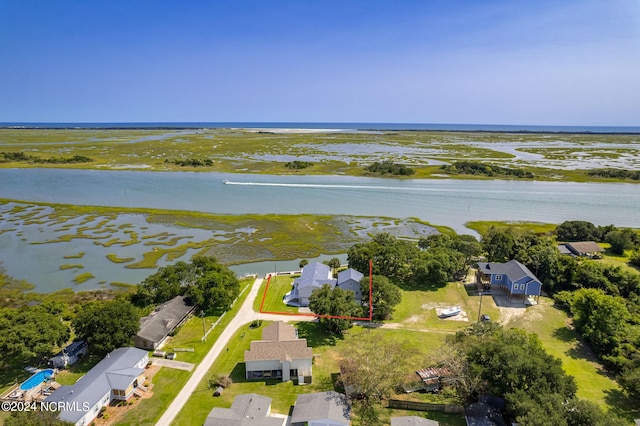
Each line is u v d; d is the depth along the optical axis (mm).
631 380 43438
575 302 59625
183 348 54219
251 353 48500
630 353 50406
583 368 50719
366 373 45781
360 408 43219
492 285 72062
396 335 57875
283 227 107562
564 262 71875
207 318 62656
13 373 48156
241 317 62938
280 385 47312
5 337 46188
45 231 102688
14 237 98062
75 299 68500
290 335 53719
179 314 60156
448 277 74250
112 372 45000
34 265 82250
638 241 88875
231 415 39594
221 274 66812
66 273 78875
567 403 36812
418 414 42750
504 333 49062
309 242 97438
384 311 61094
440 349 51000
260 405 41438
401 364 48656
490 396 42562
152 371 49250
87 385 42750
